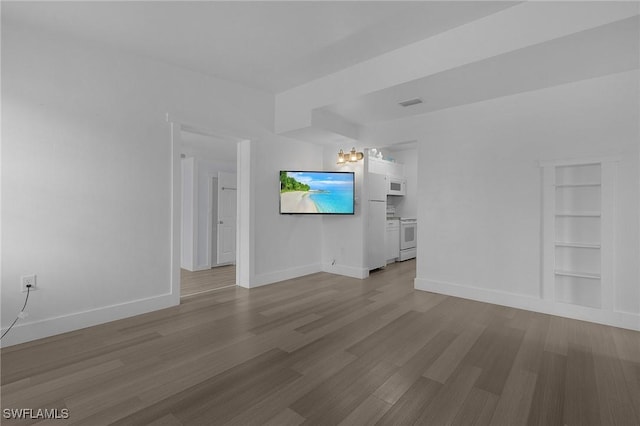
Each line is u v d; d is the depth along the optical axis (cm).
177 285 333
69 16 237
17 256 238
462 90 312
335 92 349
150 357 216
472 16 244
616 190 275
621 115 271
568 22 210
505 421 153
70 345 234
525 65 256
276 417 155
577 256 304
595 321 284
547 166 308
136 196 302
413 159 689
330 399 170
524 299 322
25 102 241
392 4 229
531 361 213
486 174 346
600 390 179
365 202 479
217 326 274
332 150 500
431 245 391
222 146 539
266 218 429
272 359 214
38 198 247
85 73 271
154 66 314
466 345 237
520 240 325
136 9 230
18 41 239
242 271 418
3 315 233
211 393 175
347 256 489
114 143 287
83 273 270
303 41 282
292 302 346
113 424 150
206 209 579
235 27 258
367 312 312
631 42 220
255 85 389
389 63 303
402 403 167
